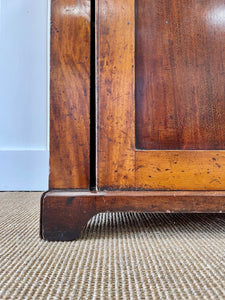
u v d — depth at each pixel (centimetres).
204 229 52
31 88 112
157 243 43
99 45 47
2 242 43
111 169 46
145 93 47
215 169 47
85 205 44
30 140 111
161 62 48
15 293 27
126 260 35
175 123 47
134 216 64
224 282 29
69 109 46
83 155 46
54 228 44
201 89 48
